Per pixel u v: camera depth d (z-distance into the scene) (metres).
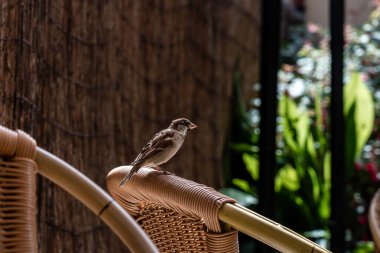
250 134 7.72
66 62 4.36
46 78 4.12
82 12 4.56
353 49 9.68
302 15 11.41
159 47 5.91
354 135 7.80
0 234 1.97
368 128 7.90
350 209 7.89
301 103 9.05
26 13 3.89
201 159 6.73
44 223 4.01
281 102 7.91
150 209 2.52
